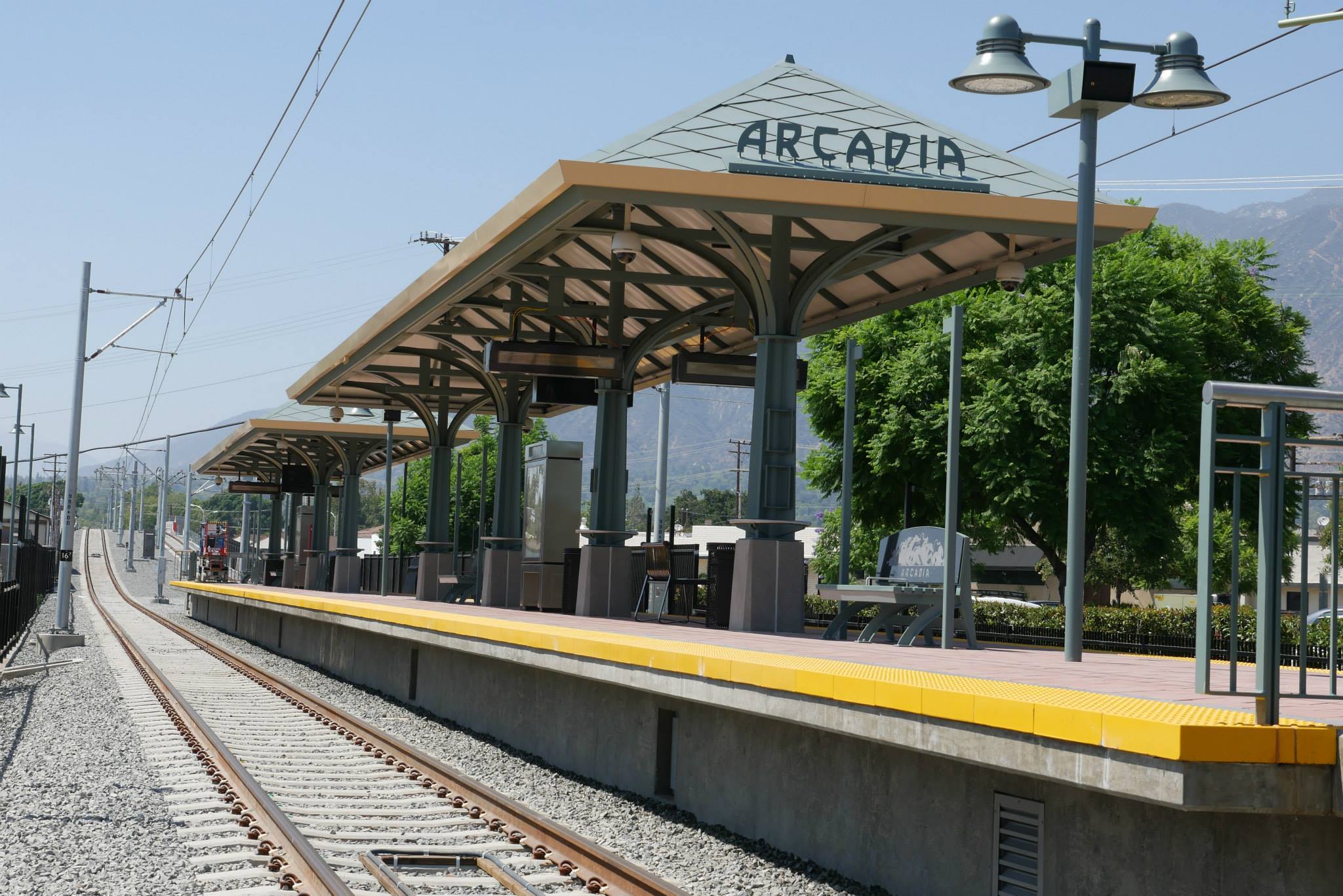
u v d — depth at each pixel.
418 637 16.84
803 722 7.85
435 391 28.45
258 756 12.74
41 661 25.08
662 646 10.07
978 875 6.97
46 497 130.75
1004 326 31.64
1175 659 11.29
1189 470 30.16
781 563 14.39
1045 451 30.20
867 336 33.81
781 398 14.62
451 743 14.55
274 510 52.12
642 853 8.72
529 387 25.28
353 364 25.02
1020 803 6.70
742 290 15.23
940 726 6.62
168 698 17.84
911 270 16.31
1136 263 31.12
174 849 8.20
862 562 40.69
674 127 13.30
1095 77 10.16
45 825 8.89
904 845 7.56
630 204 13.28
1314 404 5.64
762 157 13.16
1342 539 6.68
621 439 19.20
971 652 11.48
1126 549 38.19
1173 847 5.90
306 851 7.71
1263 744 5.22
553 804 10.59
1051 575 58.56
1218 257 34.72
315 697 17.92
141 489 121.44
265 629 34.47
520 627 13.24
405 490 59.66
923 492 32.62
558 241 15.92
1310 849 5.76
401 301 19.42
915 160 13.51
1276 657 5.38
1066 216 13.44
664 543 17.11
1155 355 29.95
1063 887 6.42
